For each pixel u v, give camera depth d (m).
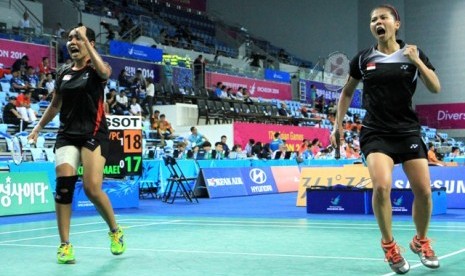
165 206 12.23
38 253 5.80
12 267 4.98
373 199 4.38
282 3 36.38
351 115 29.31
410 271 4.55
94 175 5.14
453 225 8.06
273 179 16.98
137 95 20.31
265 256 5.44
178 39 28.59
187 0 33.09
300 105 28.34
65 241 5.17
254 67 27.73
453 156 24.27
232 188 15.38
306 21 36.19
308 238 6.77
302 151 20.03
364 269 4.69
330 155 20.47
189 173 15.08
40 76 18.56
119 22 26.20
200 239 6.77
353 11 35.56
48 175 10.95
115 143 11.31
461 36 33.81
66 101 5.09
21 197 10.22
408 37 35.38
